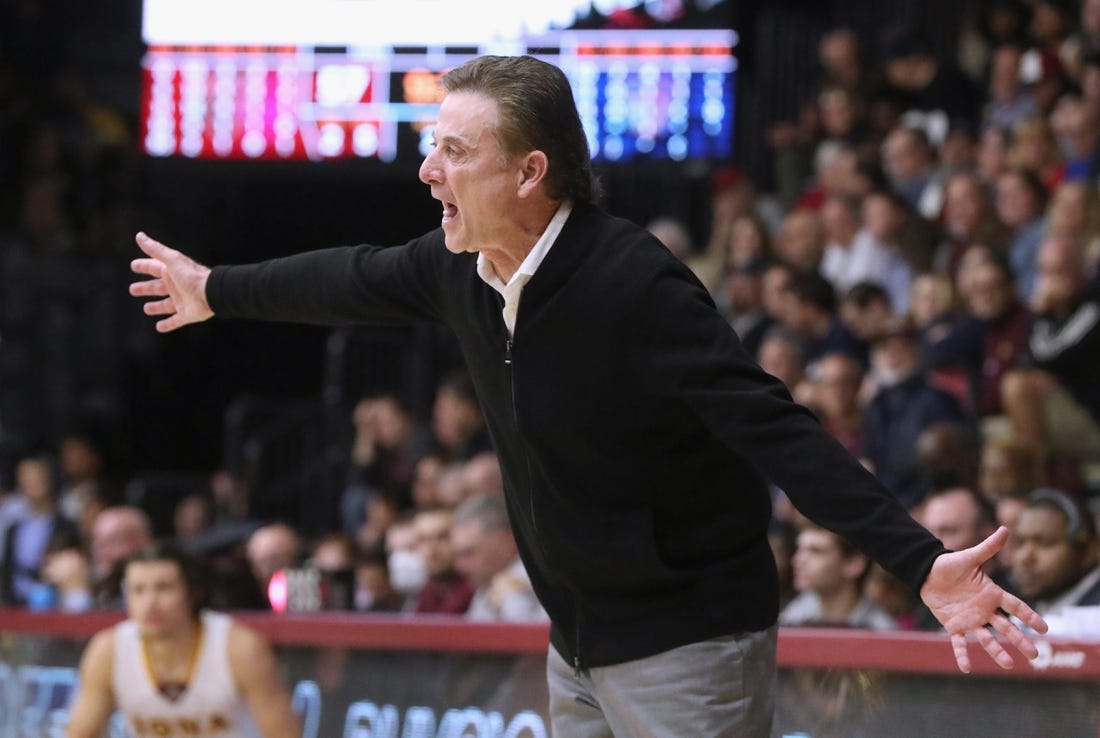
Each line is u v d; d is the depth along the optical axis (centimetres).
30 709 1695
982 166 2677
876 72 3262
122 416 3875
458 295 826
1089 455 2039
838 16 3603
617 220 794
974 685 1002
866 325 2373
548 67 794
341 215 3850
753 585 802
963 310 2314
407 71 3319
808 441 727
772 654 816
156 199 3988
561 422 778
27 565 2812
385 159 3309
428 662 1331
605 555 791
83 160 3975
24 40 3984
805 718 1087
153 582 1391
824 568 1446
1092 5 2778
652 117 3234
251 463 3138
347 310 880
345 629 1398
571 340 772
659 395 765
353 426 3203
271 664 1417
